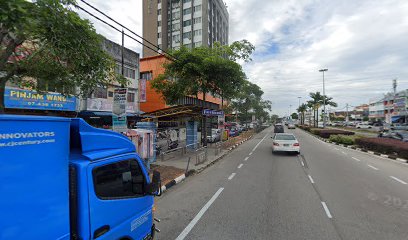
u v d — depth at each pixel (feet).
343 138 84.07
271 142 92.27
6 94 47.91
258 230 17.24
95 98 71.61
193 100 130.31
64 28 15.96
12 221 6.51
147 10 214.69
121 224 10.36
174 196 25.66
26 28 12.77
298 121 471.62
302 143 87.86
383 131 121.90
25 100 50.88
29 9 13.25
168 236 16.42
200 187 29.25
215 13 226.17
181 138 67.15
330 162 47.11
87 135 9.27
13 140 6.55
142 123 42.52
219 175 35.86
